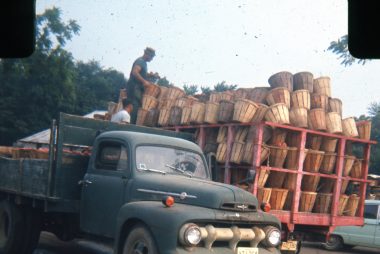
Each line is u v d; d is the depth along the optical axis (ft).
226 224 17.19
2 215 25.67
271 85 29.35
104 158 21.25
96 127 23.30
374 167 94.79
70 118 22.31
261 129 24.30
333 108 28.63
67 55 85.35
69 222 23.56
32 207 24.76
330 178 27.09
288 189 25.26
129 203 18.11
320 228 26.61
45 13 78.18
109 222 19.97
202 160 22.24
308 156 26.22
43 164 22.34
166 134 25.84
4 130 94.58
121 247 18.12
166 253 15.78
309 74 29.22
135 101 35.73
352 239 44.93
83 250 29.04
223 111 26.58
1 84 94.48
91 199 21.11
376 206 44.50
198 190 17.56
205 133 28.14
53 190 21.59
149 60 37.42
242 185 24.63
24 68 65.92
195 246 16.19
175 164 20.99
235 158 25.22
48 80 90.43
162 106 32.60
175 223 15.89
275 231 18.20
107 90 137.39
